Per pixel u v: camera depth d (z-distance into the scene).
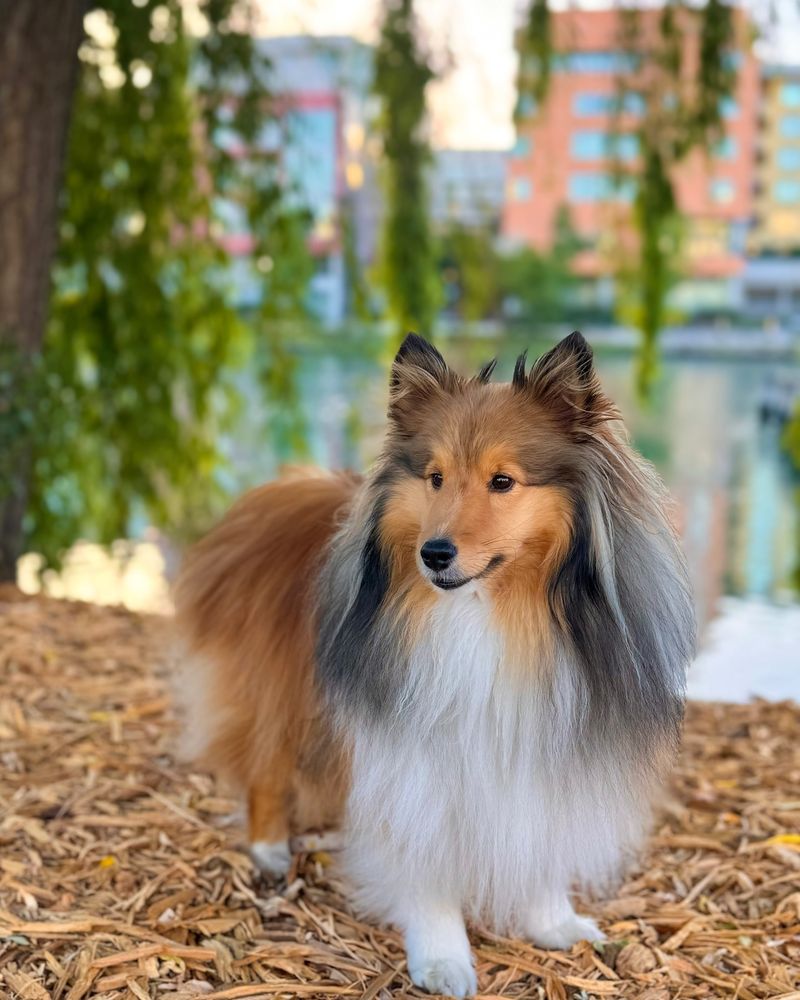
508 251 31.39
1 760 3.79
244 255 9.88
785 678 5.66
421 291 8.47
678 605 2.62
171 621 3.98
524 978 2.72
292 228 8.05
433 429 2.59
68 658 4.88
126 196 7.62
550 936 2.85
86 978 2.56
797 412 14.39
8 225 5.97
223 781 3.45
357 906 2.97
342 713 2.69
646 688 2.55
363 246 8.85
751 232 38.84
